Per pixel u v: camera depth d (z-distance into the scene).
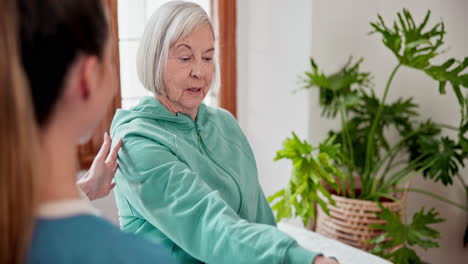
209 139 1.30
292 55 2.28
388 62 2.51
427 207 2.70
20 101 0.37
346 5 2.28
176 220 1.00
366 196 2.16
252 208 1.36
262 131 2.48
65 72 0.42
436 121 2.67
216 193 0.99
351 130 2.39
